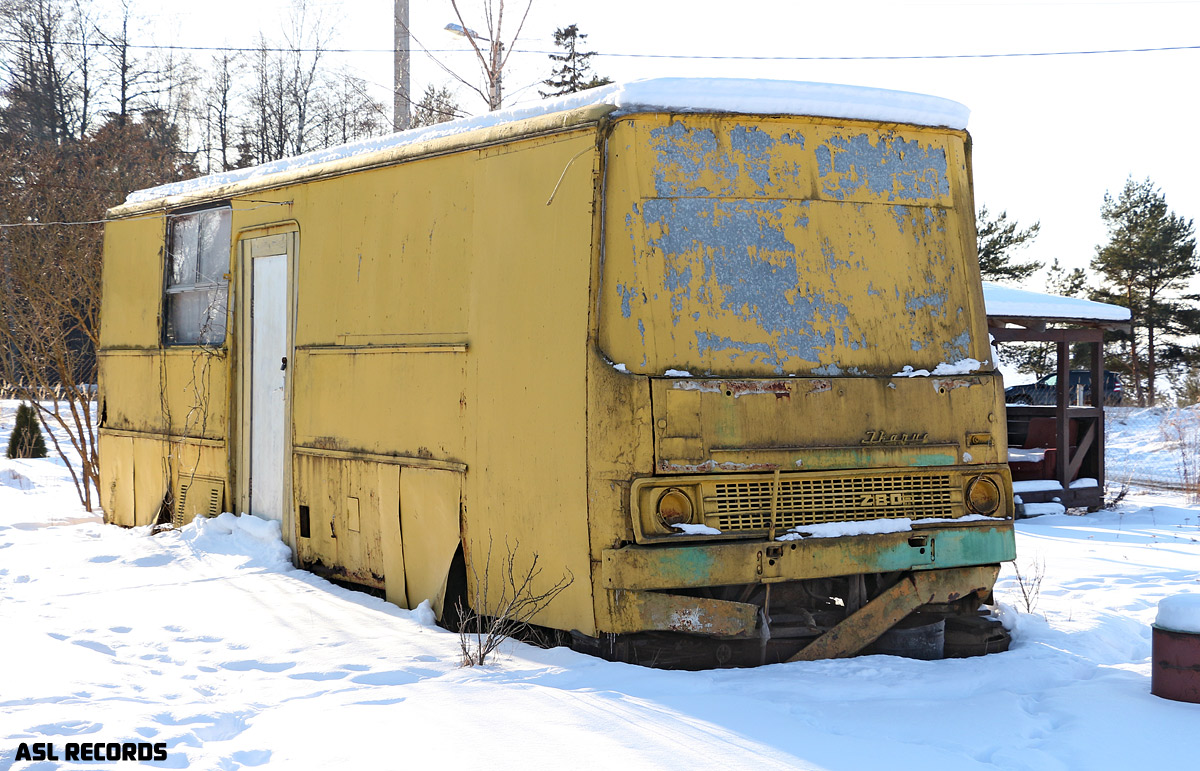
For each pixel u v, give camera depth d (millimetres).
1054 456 15766
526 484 6344
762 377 6020
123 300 11719
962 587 6375
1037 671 5840
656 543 5691
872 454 6152
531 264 6418
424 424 7266
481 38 18250
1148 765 4367
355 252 8102
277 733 4691
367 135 34531
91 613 7223
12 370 17047
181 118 42188
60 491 16859
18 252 16906
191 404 10375
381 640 6453
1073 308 15219
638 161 6023
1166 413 31016
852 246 6422
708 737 4559
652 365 5863
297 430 8719
